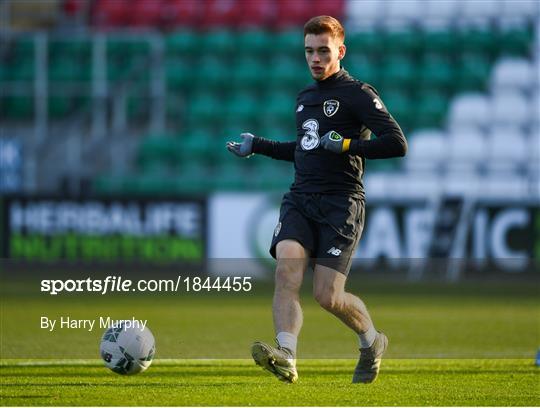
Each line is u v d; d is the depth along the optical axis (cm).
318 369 2344
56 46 7338
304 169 1923
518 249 5856
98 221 5859
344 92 1912
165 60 7356
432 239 5891
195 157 6888
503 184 6700
